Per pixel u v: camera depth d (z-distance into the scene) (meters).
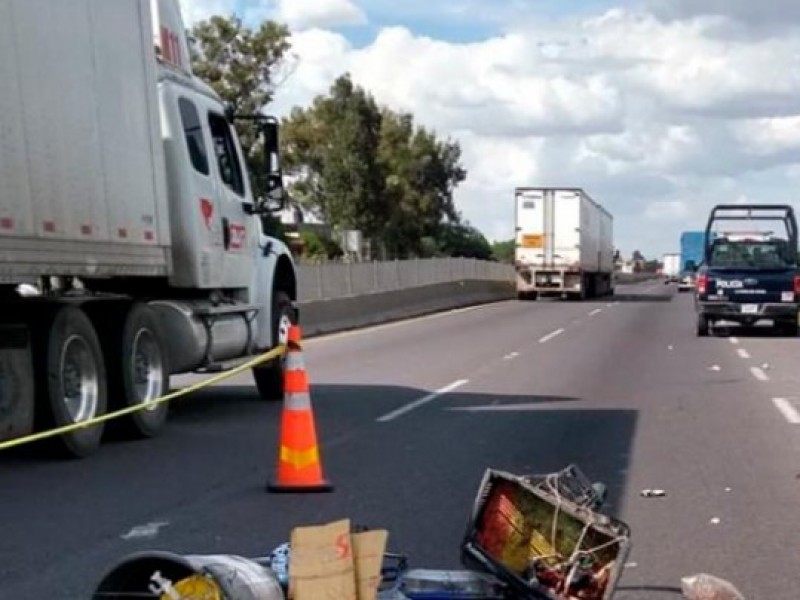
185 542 7.98
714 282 29.25
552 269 57.72
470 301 51.34
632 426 13.44
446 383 18.31
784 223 30.19
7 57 9.79
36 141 10.20
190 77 14.32
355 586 5.21
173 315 13.43
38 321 10.83
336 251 60.47
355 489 9.78
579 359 22.81
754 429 13.17
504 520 5.84
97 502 9.24
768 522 8.62
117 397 12.11
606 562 5.65
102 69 11.45
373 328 33.66
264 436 12.70
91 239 11.11
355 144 74.44
